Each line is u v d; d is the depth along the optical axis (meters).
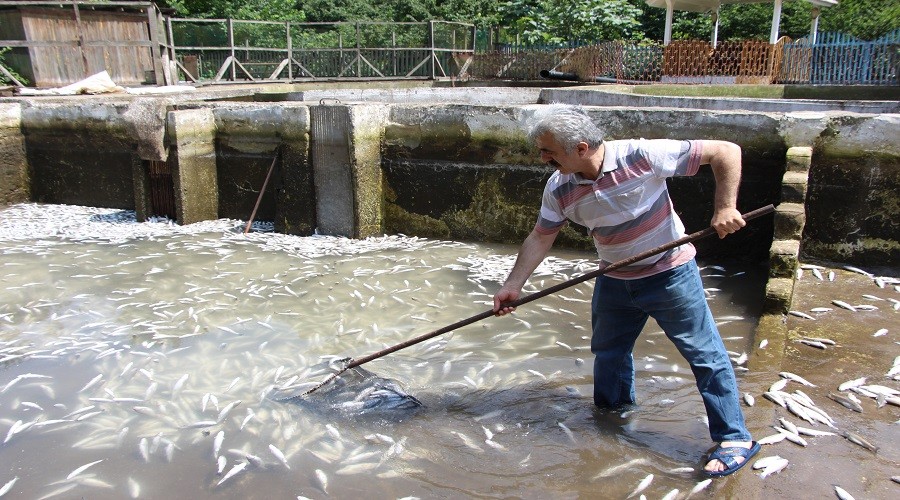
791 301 5.22
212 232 8.35
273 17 28.27
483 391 4.26
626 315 3.55
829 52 15.73
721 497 3.06
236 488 3.34
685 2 20.83
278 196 8.20
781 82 16.44
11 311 5.83
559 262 6.88
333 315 5.65
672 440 3.58
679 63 17.02
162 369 4.70
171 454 3.65
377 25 23.33
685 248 3.28
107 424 3.98
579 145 2.99
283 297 6.08
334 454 3.61
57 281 6.59
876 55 15.16
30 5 14.56
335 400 4.18
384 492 3.28
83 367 4.75
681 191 6.80
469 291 6.16
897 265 6.02
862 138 5.91
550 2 26.80
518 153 7.33
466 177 7.66
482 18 31.59
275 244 7.76
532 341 5.03
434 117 7.61
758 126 6.30
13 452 3.71
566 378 4.40
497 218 7.62
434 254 7.31
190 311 5.76
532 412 3.96
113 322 5.56
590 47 18.33
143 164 8.78
